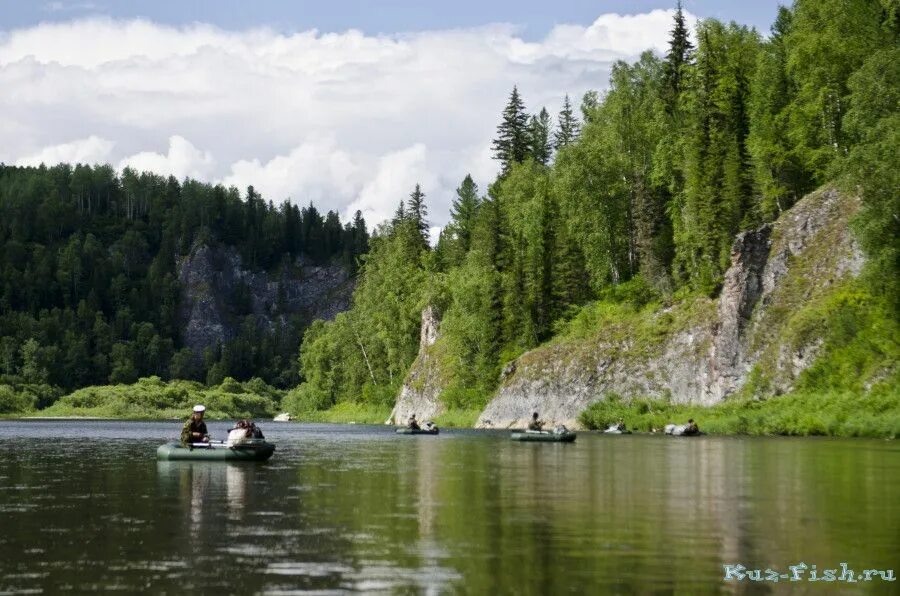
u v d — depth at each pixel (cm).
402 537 2006
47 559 1775
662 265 9544
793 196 9019
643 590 1522
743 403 7588
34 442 6900
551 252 10881
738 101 9425
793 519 2255
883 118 6297
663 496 2753
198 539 1991
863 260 7388
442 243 15812
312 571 1662
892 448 4975
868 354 6800
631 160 10675
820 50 8256
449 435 8219
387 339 14725
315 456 4822
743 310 8106
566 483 3170
